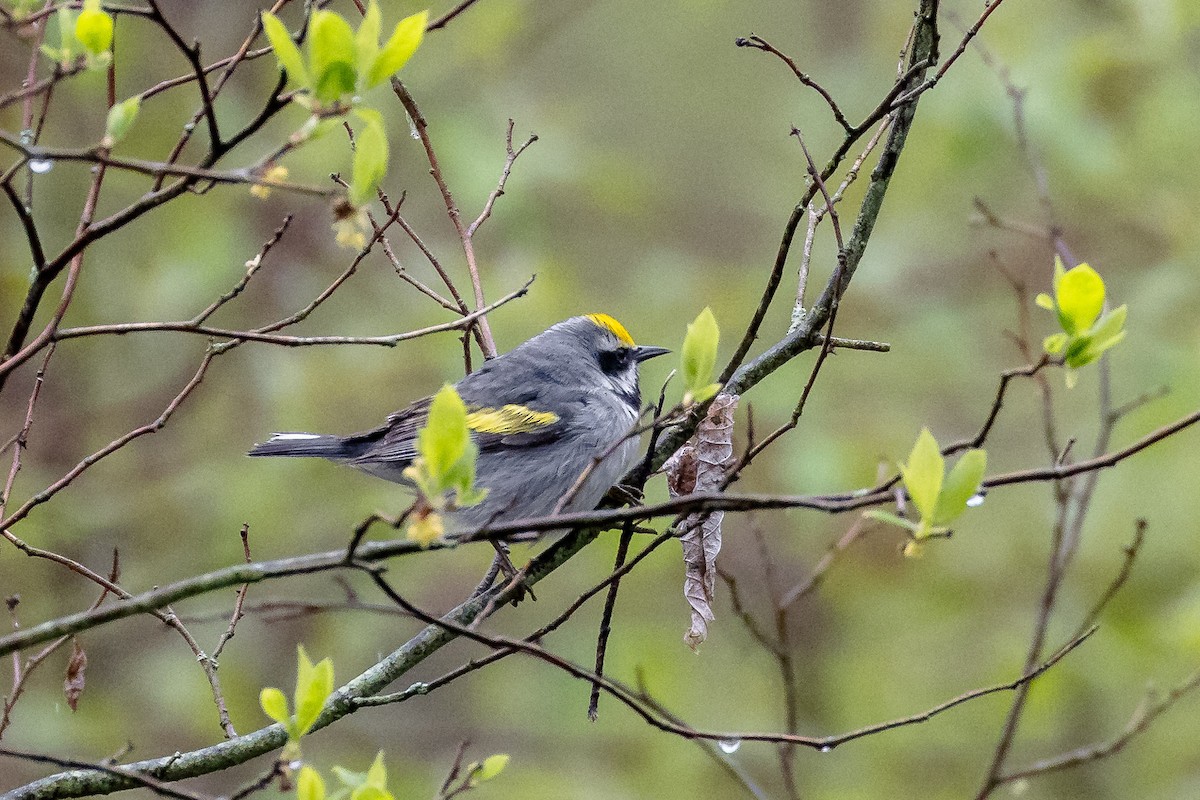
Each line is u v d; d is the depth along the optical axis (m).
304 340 5.48
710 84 18.70
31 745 12.27
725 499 4.57
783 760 8.97
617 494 7.25
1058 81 13.24
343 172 13.62
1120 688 13.38
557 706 14.33
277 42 4.35
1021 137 10.78
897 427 14.29
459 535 4.62
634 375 9.99
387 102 14.05
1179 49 13.65
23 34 4.88
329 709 6.56
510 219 14.45
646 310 14.59
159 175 4.78
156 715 13.39
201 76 4.44
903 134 7.04
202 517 13.95
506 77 15.99
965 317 14.70
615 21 18.95
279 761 4.93
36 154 4.18
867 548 13.95
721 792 13.75
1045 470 4.98
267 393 13.91
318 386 13.91
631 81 18.70
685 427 7.21
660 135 18.34
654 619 14.80
